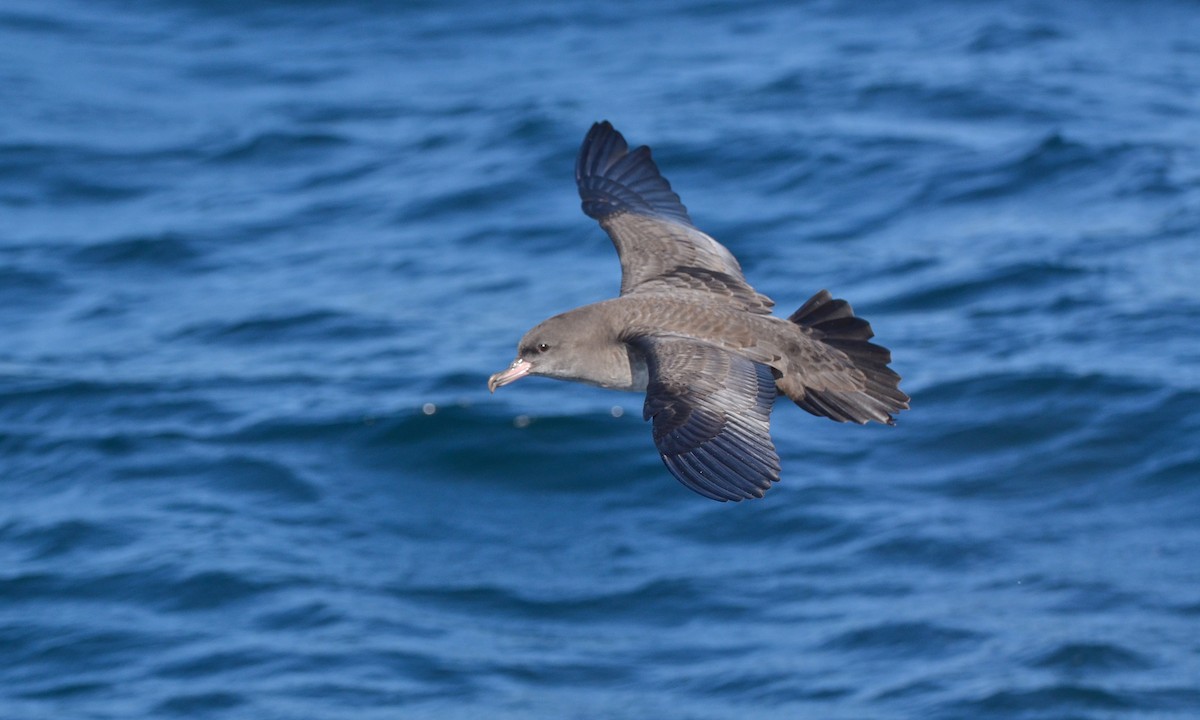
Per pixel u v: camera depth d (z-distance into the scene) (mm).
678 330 9047
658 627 15188
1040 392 17891
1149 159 23844
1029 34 29734
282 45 32406
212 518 16969
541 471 17625
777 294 20922
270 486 17516
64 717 14062
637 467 17578
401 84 30188
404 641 14969
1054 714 13398
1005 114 26078
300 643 14883
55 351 21016
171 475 17797
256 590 15641
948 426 17641
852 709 13695
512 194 24766
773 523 16438
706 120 26562
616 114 27078
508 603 15594
